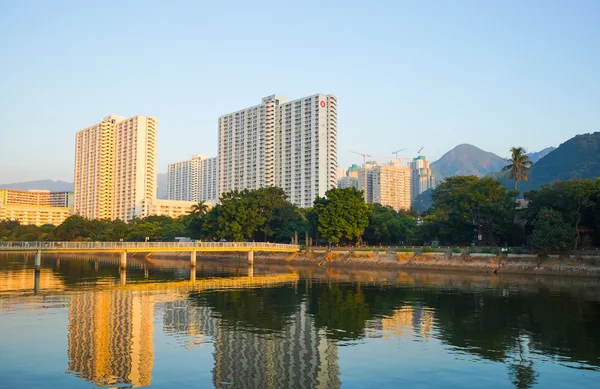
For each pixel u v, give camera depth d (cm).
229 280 8269
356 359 3180
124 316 4597
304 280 8319
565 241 8238
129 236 18225
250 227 13825
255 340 3675
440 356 3247
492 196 10250
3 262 12688
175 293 6328
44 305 5194
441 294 6241
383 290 6738
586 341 3653
